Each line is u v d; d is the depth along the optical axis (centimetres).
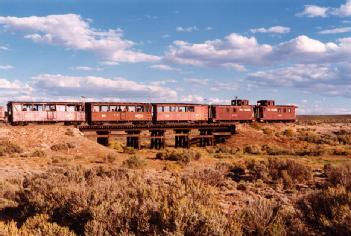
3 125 5250
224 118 7381
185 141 6644
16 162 3416
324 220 824
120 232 782
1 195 1526
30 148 4419
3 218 1178
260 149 5581
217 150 5672
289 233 830
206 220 747
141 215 820
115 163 3559
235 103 7931
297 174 2202
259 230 826
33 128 5084
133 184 1295
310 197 1003
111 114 6009
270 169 2311
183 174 2241
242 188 1900
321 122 13638
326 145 6156
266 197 1661
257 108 8194
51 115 5472
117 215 833
